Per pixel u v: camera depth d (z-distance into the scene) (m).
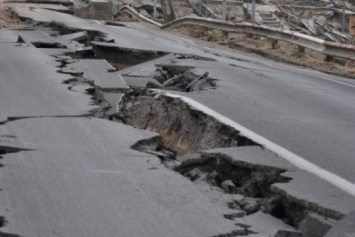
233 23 27.88
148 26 35.97
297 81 16.38
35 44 19.72
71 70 14.77
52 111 10.45
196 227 5.96
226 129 9.89
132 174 7.47
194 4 49.84
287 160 7.90
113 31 26.95
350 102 13.58
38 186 6.94
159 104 12.15
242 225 6.10
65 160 7.88
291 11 50.66
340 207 6.37
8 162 7.70
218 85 14.25
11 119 9.84
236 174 7.83
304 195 6.64
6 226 5.84
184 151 10.52
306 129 10.30
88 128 9.48
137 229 5.88
